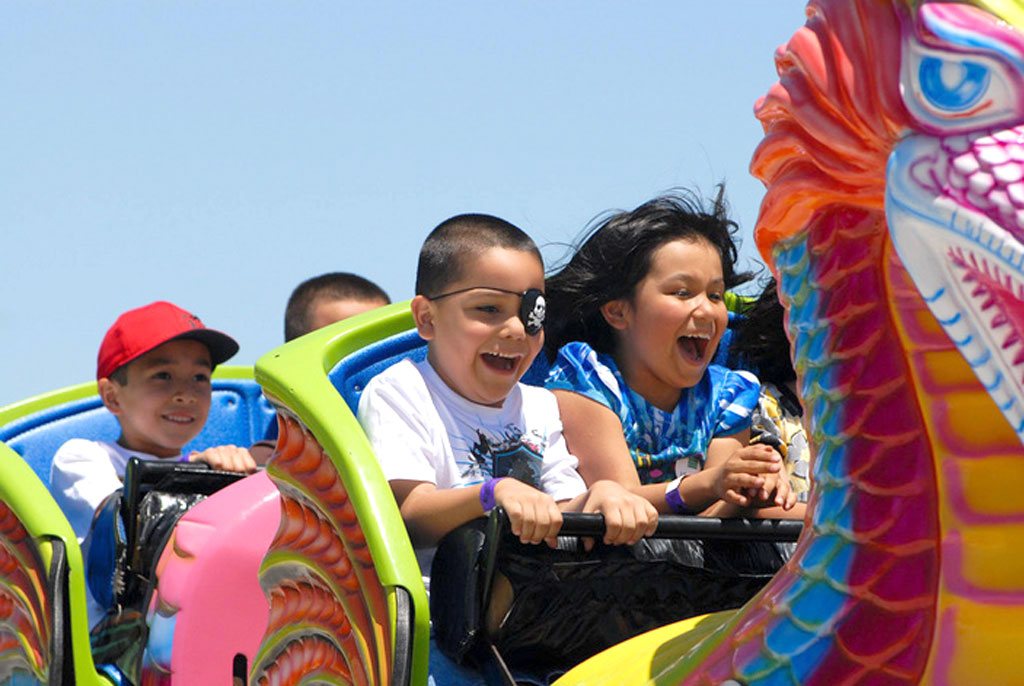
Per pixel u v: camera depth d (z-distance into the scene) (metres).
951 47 3.25
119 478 9.82
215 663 6.93
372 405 6.63
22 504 7.40
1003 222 3.15
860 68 3.51
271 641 6.12
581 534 5.41
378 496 5.42
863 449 3.73
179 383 10.36
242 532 7.08
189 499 7.93
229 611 6.98
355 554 5.49
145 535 7.72
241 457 8.92
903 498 3.65
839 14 3.58
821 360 3.84
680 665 4.16
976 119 3.25
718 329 7.14
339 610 5.60
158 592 7.24
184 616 6.97
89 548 8.12
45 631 7.20
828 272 3.83
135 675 7.45
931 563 3.59
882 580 3.65
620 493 5.59
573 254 7.55
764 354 8.22
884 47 3.44
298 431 6.08
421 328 6.94
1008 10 3.25
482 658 5.41
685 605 5.74
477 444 6.72
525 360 6.73
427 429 6.56
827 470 3.82
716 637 4.12
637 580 5.63
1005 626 3.45
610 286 7.21
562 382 7.26
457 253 6.67
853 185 3.66
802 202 3.85
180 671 6.92
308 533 5.91
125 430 10.45
